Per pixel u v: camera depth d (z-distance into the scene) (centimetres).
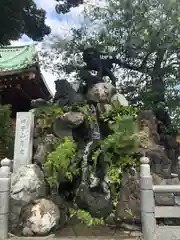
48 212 504
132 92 1335
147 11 1124
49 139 698
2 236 471
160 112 1239
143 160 507
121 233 492
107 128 693
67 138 670
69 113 726
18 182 557
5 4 1363
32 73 1101
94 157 629
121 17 1170
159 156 745
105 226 535
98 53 1061
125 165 579
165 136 1162
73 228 525
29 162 655
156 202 501
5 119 905
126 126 594
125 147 581
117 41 1174
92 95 765
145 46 1192
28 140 670
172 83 1255
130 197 530
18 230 500
